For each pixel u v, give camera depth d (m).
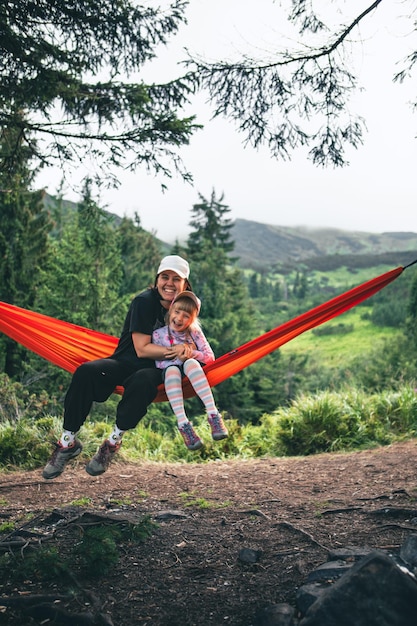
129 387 4.30
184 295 4.52
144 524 4.72
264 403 47.44
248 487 6.43
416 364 37.22
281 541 4.45
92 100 9.75
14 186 10.84
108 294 29.56
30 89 9.17
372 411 10.50
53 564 3.92
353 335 101.00
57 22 8.98
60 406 11.77
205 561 4.18
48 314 28.41
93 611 3.48
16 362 25.92
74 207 41.31
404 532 4.35
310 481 6.61
